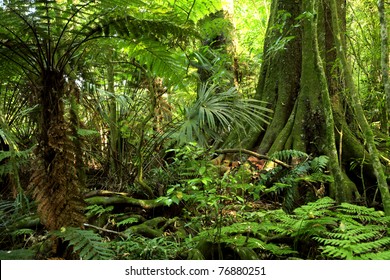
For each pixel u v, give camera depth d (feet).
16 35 8.18
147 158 14.25
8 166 11.35
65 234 7.73
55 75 8.14
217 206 9.11
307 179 12.19
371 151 9.91
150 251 8.80
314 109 15.33
